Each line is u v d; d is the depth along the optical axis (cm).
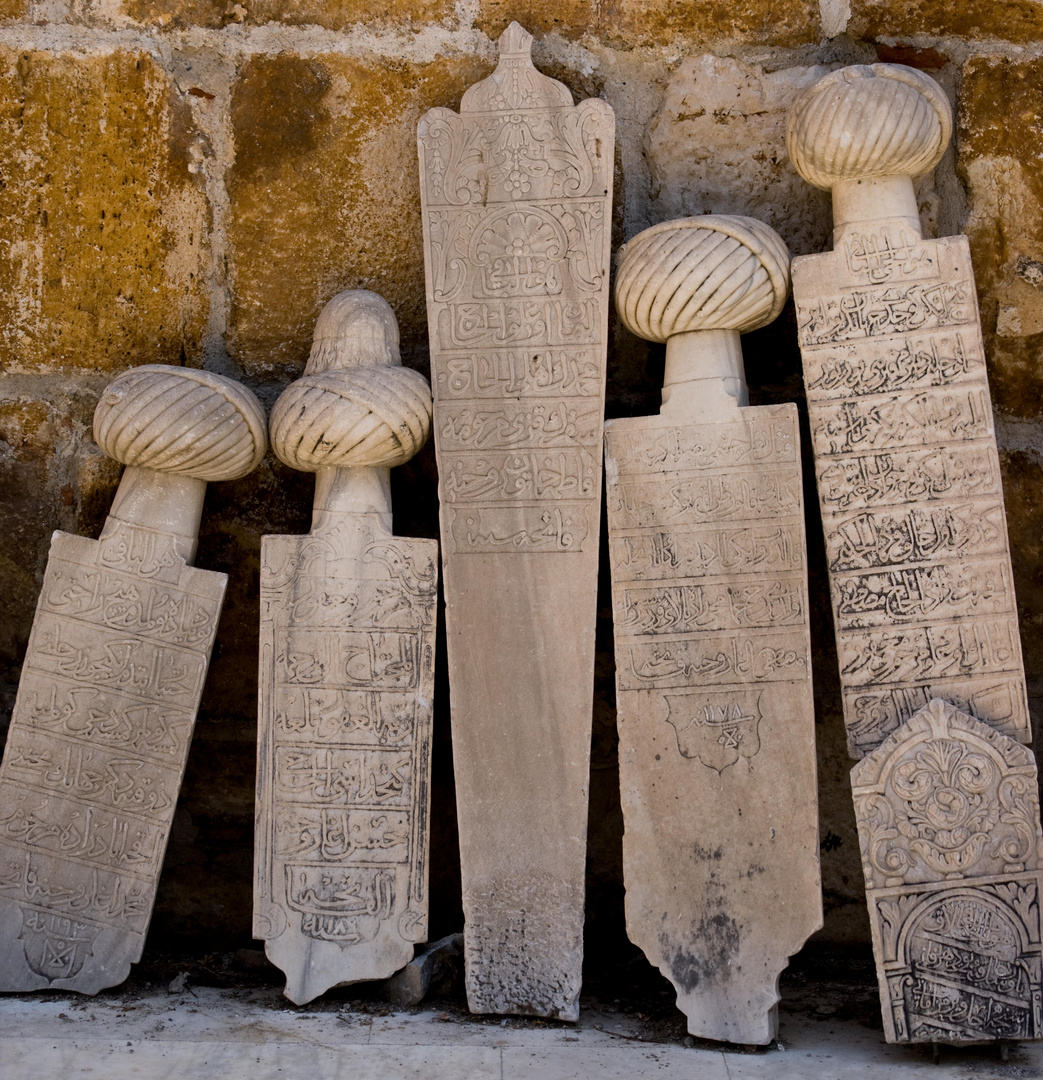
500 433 300
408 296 328
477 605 295
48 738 292
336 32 326
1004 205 318
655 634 287
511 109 309
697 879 278
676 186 327
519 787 288
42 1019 269
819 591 321
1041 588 320
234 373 328
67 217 321
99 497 321
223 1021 271
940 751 267
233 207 326
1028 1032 258
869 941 319
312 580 296
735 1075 251
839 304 291
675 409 294
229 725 327
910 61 322
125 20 324
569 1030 274
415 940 286
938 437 284
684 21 325
